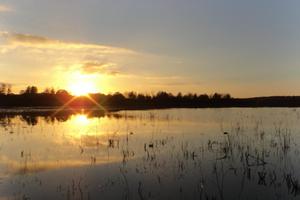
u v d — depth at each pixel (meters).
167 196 12.52
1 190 13.14
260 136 24.39
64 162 17.31
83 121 36.97
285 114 44.22
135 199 12.26
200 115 43.75
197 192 12.91
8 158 18.22
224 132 25.55
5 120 38.19
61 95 83.31
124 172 15.47
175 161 17.30
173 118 39.47
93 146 21.36
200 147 20.58
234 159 17.59
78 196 12.52
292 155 18.36
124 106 74.19
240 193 12.77
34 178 14.59
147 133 26.73
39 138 24.77
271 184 13.73
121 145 21.56
